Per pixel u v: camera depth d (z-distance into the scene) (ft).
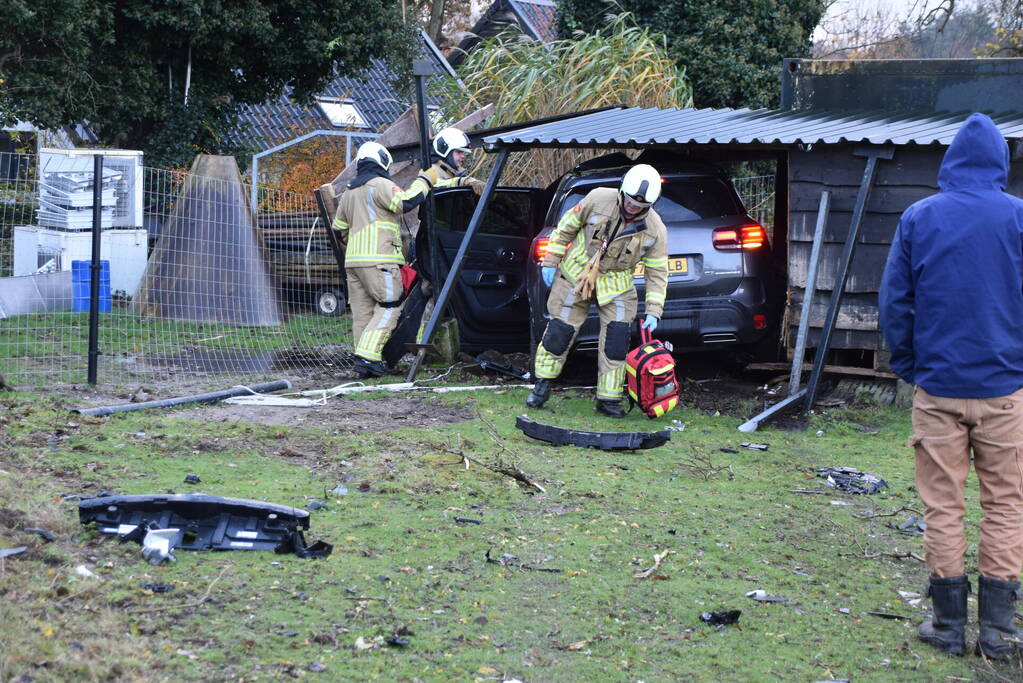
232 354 32.22
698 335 26.55
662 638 12.64
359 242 29.04
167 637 11.39
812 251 26.37
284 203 45.50
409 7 83.20
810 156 26.58
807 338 27.09
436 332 30.48
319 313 41.83
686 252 26.37
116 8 55.98
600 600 13.60
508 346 32.45
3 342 31.12
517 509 17.13
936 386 12.67
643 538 16.10
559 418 24.47
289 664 11.05
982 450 12.62
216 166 38.81
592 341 26.81
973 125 12.78
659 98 43.88
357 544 14.90
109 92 56.95
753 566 15.23
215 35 58.70
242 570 13.55
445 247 31.42
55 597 11.91
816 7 59.88
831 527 17.25
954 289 12.42
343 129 86.53
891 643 12.85
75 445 19.56
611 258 24.03
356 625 12.20
